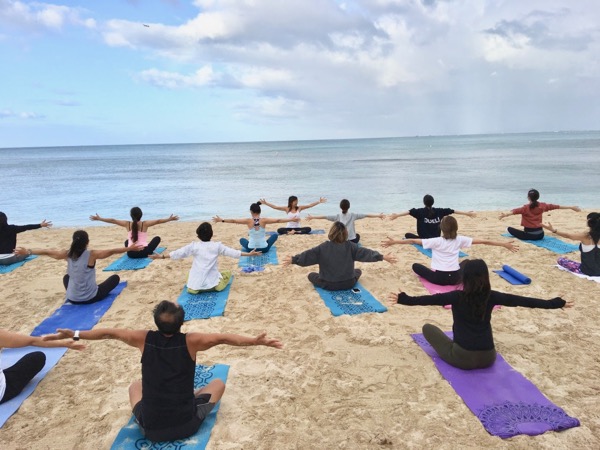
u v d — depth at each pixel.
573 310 6.11
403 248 10.11
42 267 9.19
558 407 3.86
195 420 3.54
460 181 26.61
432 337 4.77
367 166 43.09
